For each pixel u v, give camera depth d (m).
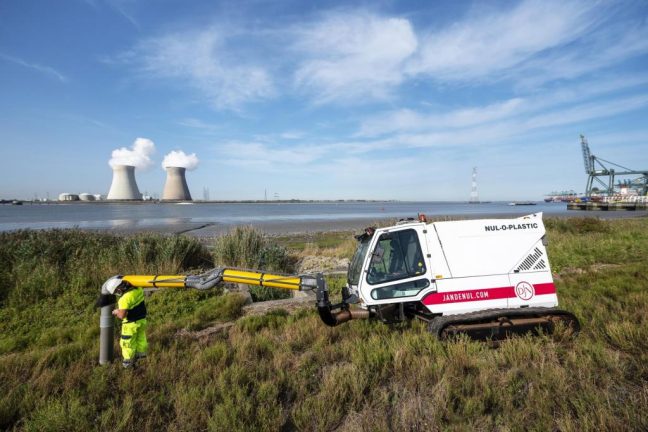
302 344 6.54
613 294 8.77
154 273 12.77
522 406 4.34
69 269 12.79
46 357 6.12
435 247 6.35
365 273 6.36
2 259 13.31
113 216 71.62
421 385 4.77
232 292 11.09
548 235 21.06
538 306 6.41
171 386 5.04
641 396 4.25
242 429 3.94
